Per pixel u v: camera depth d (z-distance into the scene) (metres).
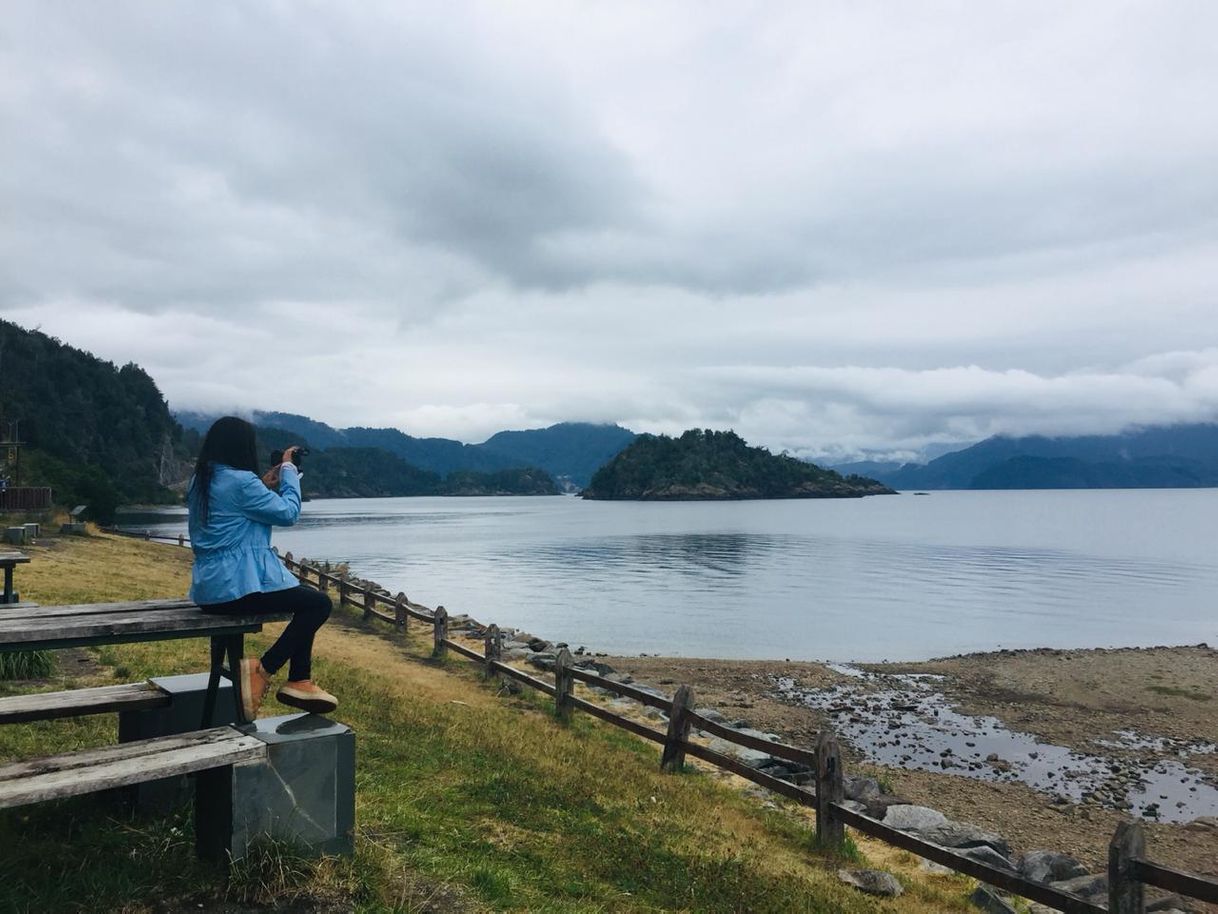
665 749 11.07
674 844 7.14
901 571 64.31
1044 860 9.94
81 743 6.55
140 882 4.05
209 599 4.40
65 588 18.78
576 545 92.00
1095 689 24.05
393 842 5.35
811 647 32.31
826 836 8.64
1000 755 17.62
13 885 3.90
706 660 27.41
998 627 37.78
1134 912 6.03
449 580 55.41
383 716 10.02
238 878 4.13
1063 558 77.69
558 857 6.02
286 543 94.31
